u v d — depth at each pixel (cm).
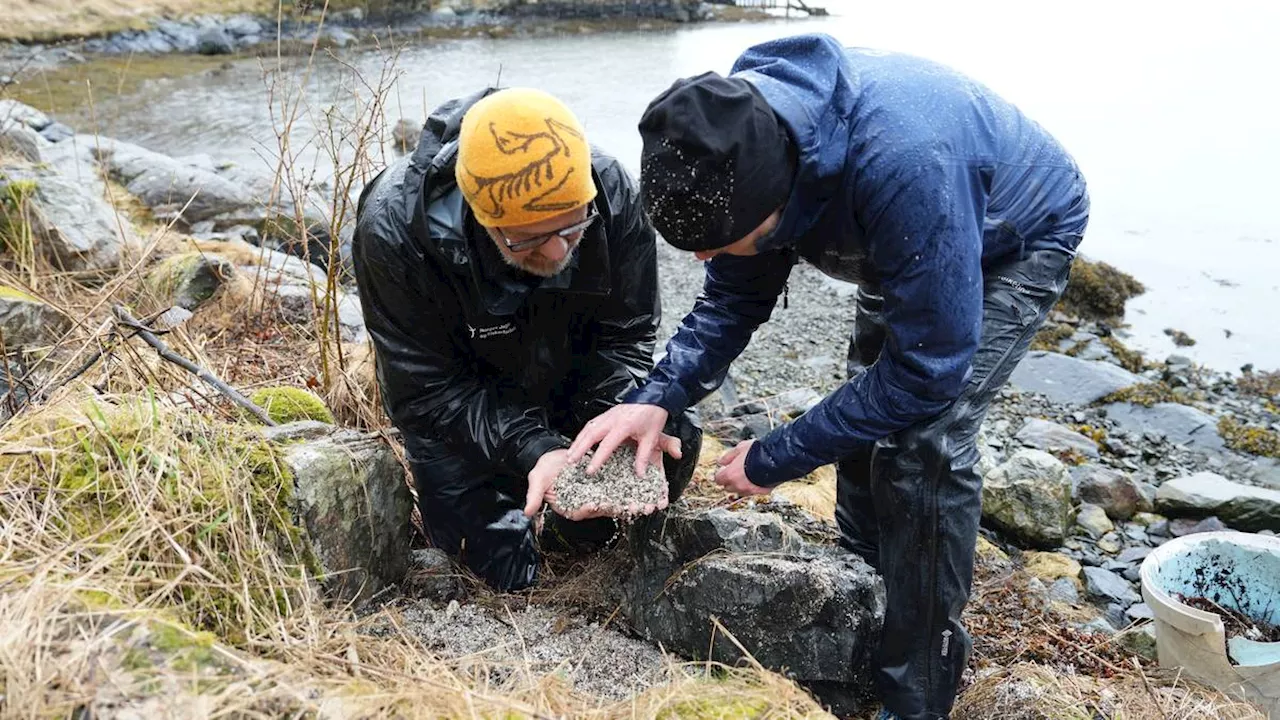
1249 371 570
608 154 261
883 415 211
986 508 395
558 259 230
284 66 1293
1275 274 689
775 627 242
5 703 169
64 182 490
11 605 188
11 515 215
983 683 265
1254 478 464
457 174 221
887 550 232
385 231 240
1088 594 357
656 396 250
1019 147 220
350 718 180
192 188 621
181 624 193
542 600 279
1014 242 224
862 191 194
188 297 450
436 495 280
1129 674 285
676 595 253
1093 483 428
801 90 195
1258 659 269
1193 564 304
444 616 269
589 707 214
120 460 225
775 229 199
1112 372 555
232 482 234
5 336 359
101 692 172
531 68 1377
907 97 198
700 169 182
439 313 254
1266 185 849
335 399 351
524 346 266
